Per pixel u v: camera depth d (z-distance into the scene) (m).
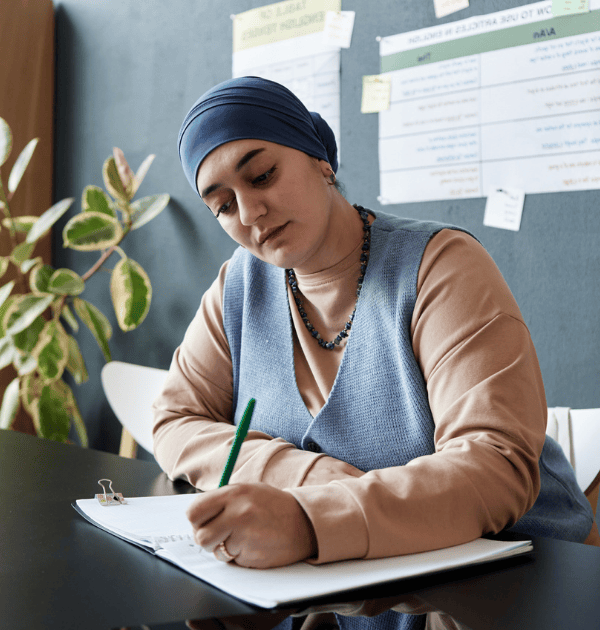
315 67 2.27
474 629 0.43
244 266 1.05
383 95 2.10
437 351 0.78
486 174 1.90
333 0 2.22
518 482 0.66
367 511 0.56
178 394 1.07
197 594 0.49
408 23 2.05
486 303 0.77
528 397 0.72
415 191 2.05
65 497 0.80
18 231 2.82
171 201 2.70
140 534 0.62
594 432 1.22
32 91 2.99
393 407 0.85
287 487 0.75
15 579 0.52
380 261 0.88
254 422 1.01
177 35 2.69
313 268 0.91
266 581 0.51
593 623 0.44
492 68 1.88
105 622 0.44
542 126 1.79
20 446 1.13
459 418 0.71
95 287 2.95
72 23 3.05
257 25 2.42
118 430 2.85
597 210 1.71
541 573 0.54
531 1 1.80
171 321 2.70
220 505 0.54
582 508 0.98
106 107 2.93
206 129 0.78
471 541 0.62
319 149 0.84
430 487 0.61
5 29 2.87
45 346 2.45
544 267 1.80
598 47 1.70
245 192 0.78
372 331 0.87
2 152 2.48
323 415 0.90
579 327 1.74
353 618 0.45
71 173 3.06
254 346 1.01
